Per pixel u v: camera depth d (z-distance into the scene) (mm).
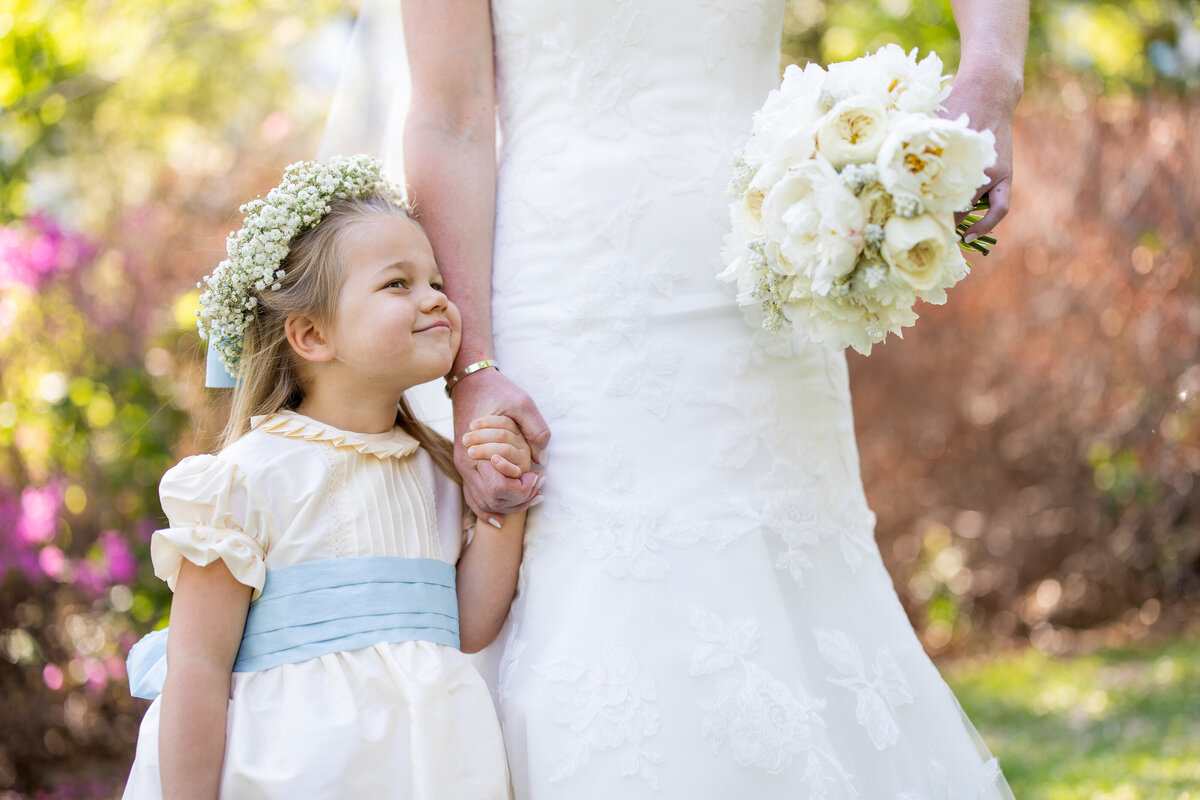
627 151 1858
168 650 1620
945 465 7465
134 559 4984
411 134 1935
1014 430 7355
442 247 1892
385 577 1692
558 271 1860
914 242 1492
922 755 1831
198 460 1691
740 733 1622
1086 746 4684
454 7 1938
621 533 1739
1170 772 4121
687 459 1780
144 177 6277
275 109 6988
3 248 5160
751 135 1901
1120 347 7066
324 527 1685
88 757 4941
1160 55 6988
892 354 7453
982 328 7340
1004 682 6258
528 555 1812
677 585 1712
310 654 1621
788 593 1782
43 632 4855
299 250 1799
